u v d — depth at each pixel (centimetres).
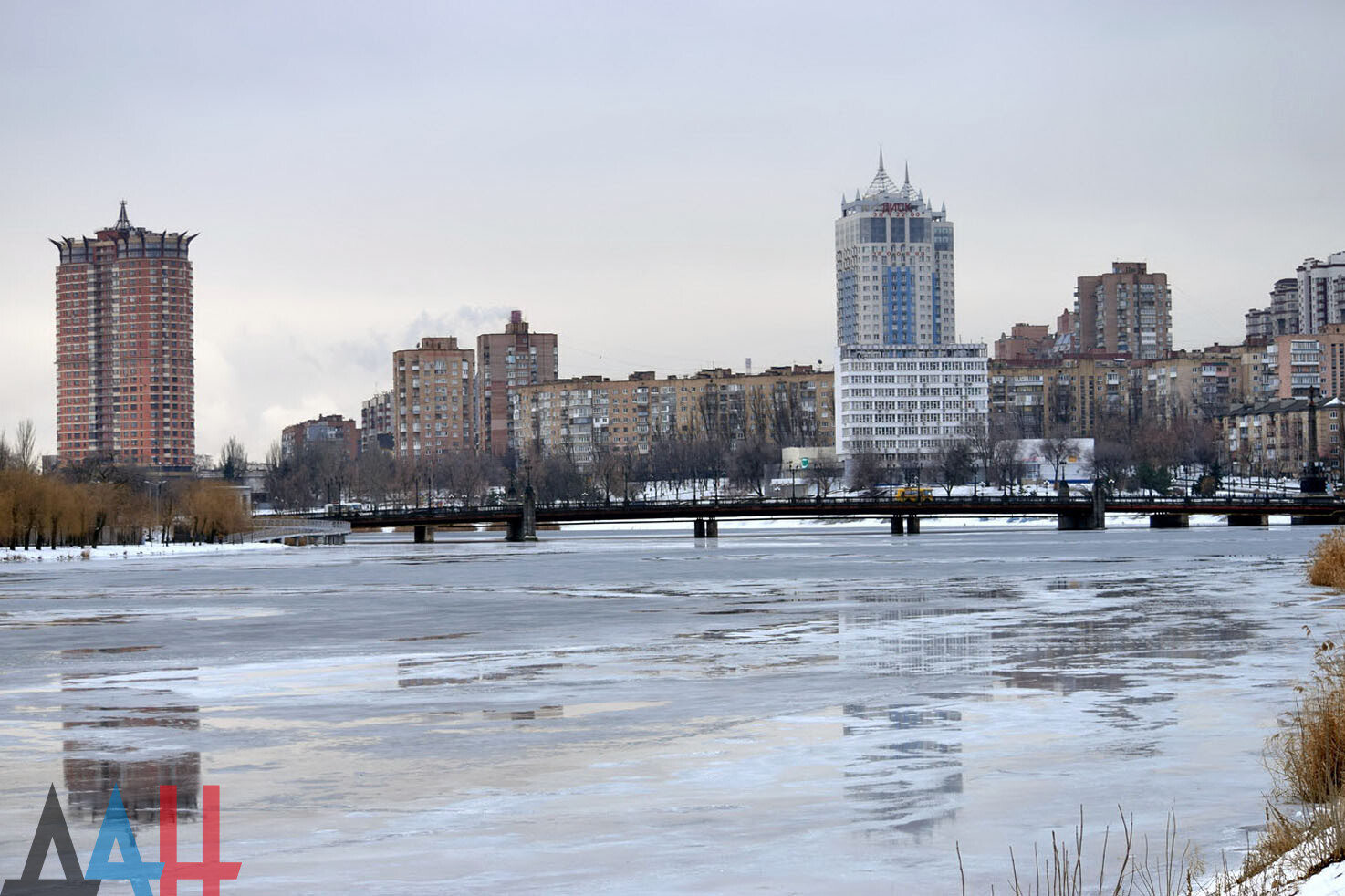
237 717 4959
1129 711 4722
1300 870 2336
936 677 5681
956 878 2819
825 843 3098
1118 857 2934
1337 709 3291
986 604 9169
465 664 6419
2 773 3997
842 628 7806
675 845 3100
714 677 5828
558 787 3700
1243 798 3416
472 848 3097
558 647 7100
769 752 4144
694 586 11706
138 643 7581
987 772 3797
